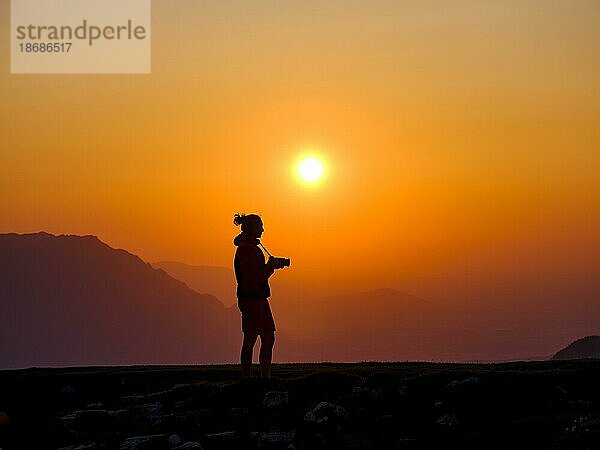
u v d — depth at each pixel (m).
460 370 23.75
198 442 19.25
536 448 17.45
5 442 21.39
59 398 25.11
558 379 21.50
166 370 28.16
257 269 22.81
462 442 18.28
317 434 19.25
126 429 21.09
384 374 22.50
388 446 18.56
